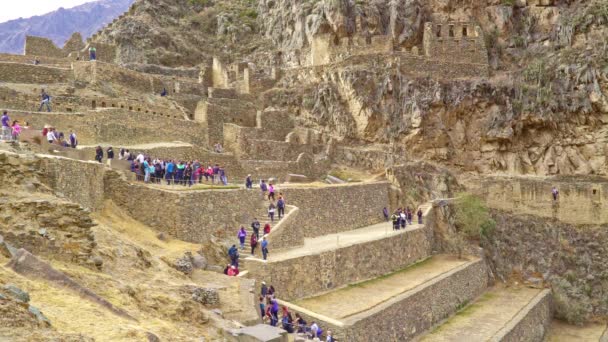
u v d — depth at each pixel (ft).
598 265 186.09
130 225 96.53
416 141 212.02
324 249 116.26
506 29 256.32
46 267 52.60
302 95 223.10
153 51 253.85
